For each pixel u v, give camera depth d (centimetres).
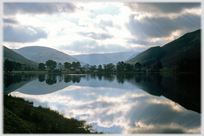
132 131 1670
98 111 2505
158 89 5050
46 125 1411
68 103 3086
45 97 3716
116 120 2061
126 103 3161
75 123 1769
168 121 2064
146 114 2381
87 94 4275
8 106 1587
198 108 2764
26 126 1231
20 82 7475
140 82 7475
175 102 3238
